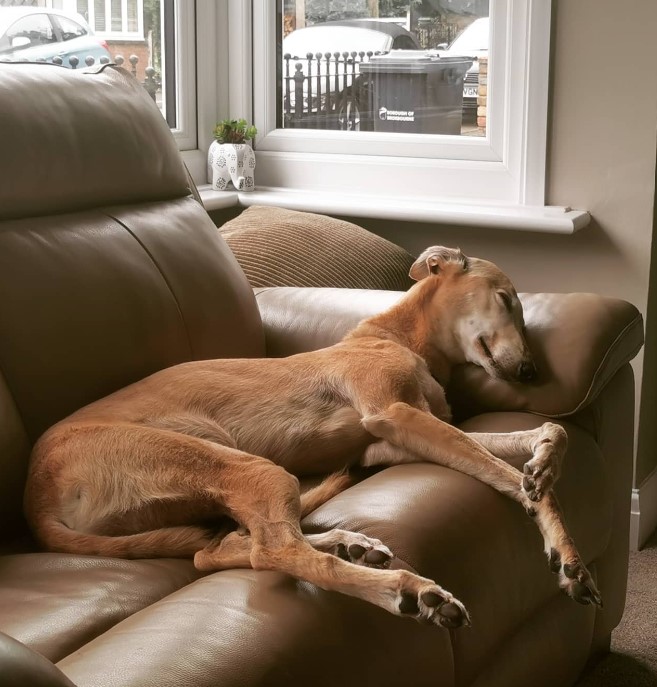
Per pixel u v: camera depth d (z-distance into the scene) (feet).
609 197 8.80
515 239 9.27
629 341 6.49
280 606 3.99
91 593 4.24
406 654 4.21
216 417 5.64
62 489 4.93
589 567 6.30
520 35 9.07
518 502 5.25
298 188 10.51
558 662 5.71
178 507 4.87
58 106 6.11
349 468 5.92
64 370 5.54
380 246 8.79
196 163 10.56
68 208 6.05
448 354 6.53
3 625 3.92
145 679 3.42
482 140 9.54
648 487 9.10
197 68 10.48
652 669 6.78
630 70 8.49
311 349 6.94
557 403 6.07
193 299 6.40
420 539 4.58
